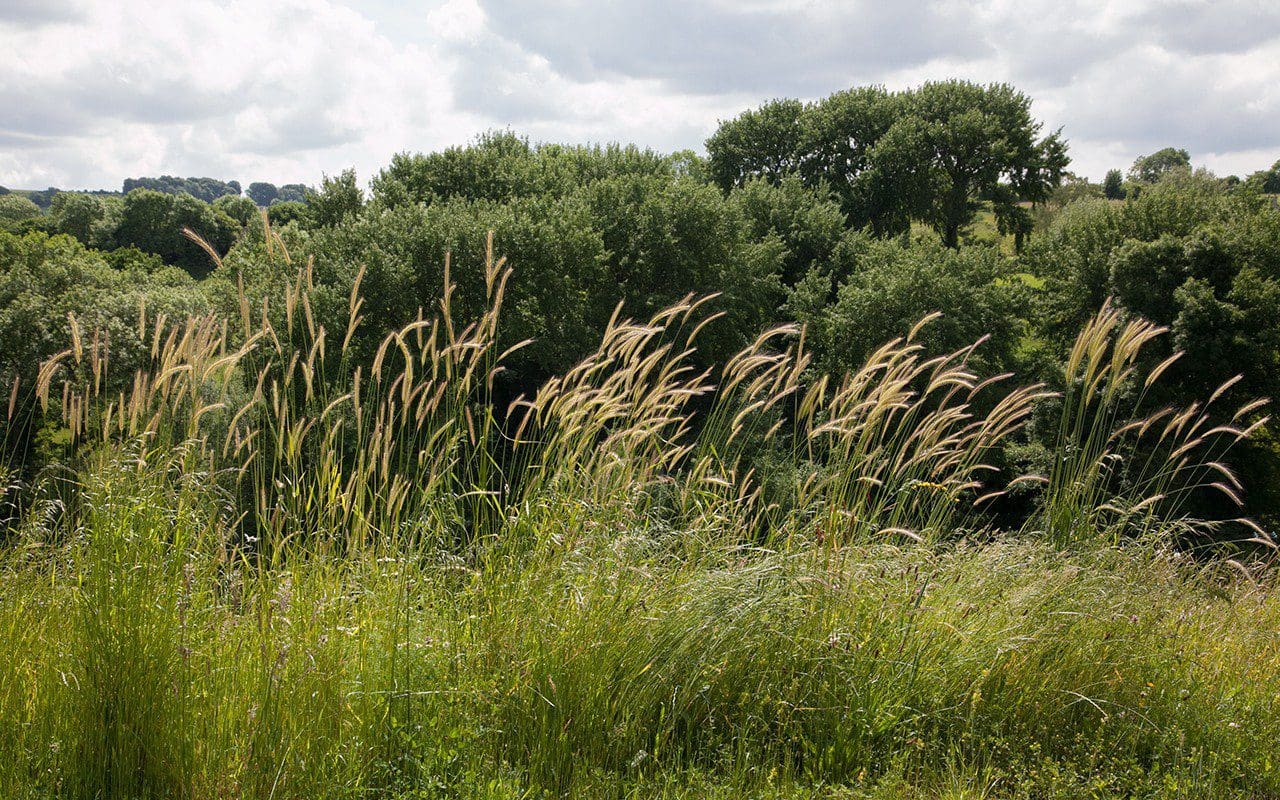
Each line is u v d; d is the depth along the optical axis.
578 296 28.73
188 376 3.68
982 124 46.22
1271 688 4.39
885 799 3.30
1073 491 5.28
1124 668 4.21
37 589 3.64
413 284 25.80
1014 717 3.92
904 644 3.99
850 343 28.92
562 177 38.44
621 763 3.43
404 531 3.90
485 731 3.35
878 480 4.45
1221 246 26.42
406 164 37.72
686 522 4.48
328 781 2.97
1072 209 45.91
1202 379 25.25
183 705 2.97
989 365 29.05
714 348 29.88
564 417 4.10
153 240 73.31
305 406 3.89
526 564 3.94
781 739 3.64
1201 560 5.58
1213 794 3.49
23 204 91.56
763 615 3.95
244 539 3.67
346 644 3.42
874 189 45.34
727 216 31.80
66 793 2.89
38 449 4.36
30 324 21.53
